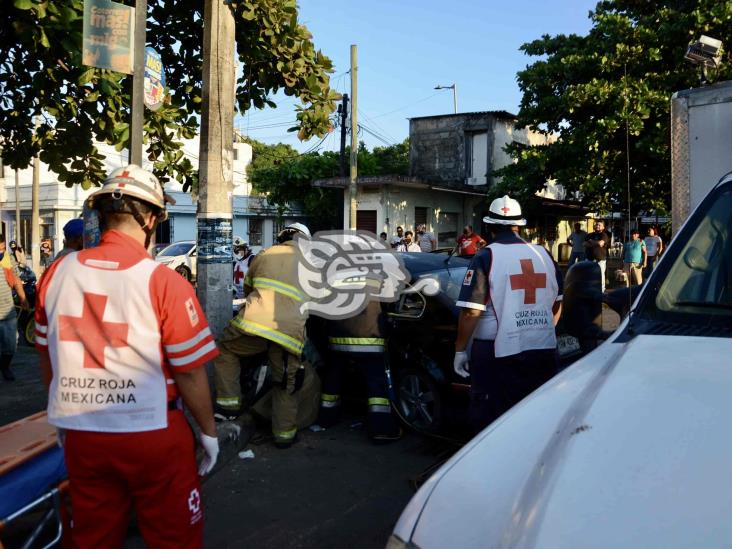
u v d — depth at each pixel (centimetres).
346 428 560
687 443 143
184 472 230
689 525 120
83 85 588
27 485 301
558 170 1747
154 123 669
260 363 558
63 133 659
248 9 576
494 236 387
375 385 517
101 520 228
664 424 151
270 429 542
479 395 378
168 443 224
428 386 520
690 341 206
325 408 554
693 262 243
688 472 133
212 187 535
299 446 513
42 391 693
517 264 369
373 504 405
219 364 512
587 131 1644
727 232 245
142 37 452
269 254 502
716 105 346
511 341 366
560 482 139
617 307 278
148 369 223
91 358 222
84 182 689
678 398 162
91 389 222
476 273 366
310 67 655
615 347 220
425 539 144
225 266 543
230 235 548
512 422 182
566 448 151
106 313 221
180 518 229
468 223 2631
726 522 118
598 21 1723
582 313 364
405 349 536
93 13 436
